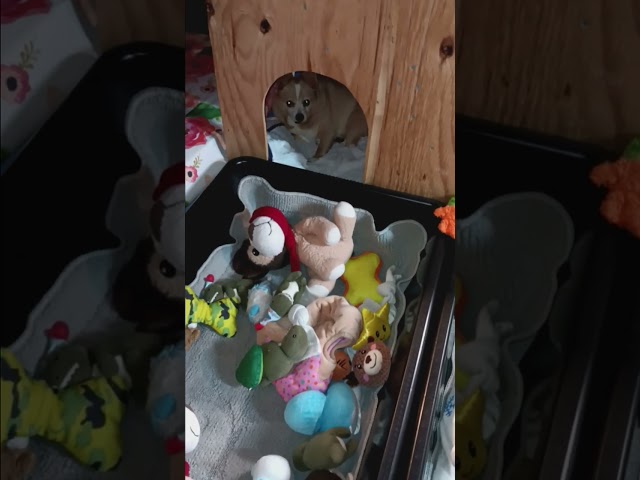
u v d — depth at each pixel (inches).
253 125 51.9
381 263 50.7
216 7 45.4
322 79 52.1
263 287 51.8
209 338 49.3
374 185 51.1
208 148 54.4
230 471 42.9
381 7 40.4
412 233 49.3
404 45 41.6
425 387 41.0
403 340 45.0
